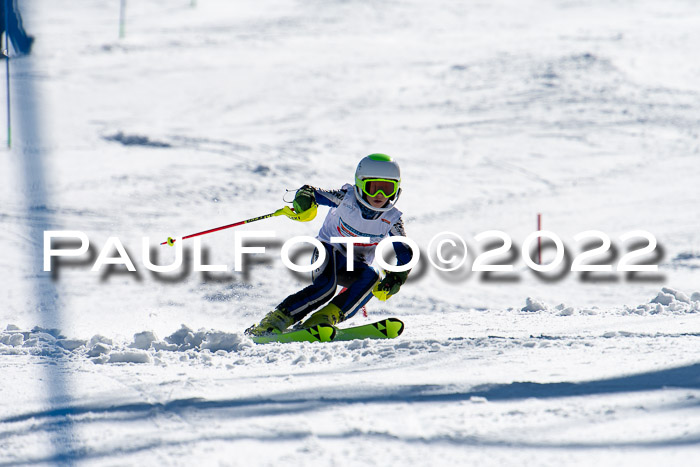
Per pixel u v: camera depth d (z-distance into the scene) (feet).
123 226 185.16
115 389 30.86
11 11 336.70
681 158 273.75
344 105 362.12
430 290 130.93
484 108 350.02
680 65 431.02
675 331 44.96
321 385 29.81
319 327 52.24
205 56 474.90
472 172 258.98
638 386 27.94
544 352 37.04
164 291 122.62
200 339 47.06
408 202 220.84
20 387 31.81
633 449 21.21
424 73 424.46
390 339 45.34
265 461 20.81
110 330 68.23
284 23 611.06
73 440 23.36
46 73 412.36
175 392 29.50
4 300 112.47
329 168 262.06
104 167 250.78
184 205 210.79
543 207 213.87
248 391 29.07
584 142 296.10
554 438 22.30
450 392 27.96
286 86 400.26
